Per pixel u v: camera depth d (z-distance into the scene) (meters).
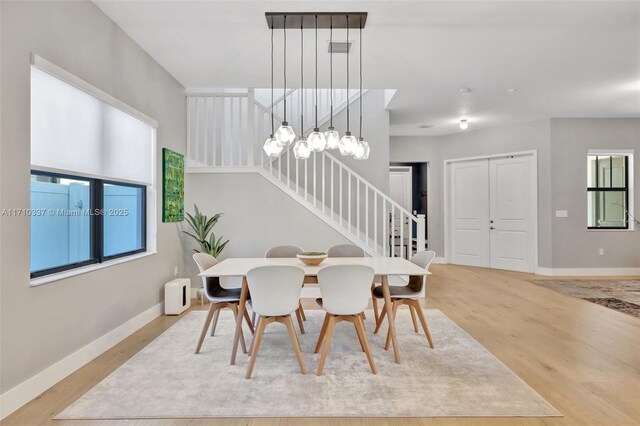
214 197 4.85
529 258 6.36
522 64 3.88
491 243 6.80
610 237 6.17
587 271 6.14
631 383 2.40
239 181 4.86
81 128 2.70
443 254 7.41
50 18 2.37
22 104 2.15
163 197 4.02
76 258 2.78
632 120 6.15
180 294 3.99
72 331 2.57
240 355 2.88
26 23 2.17
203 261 3.10
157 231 3.92
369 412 2.05
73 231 2.75
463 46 3.46
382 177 5.69
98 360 2.77
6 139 2.04
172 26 3.15
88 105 2.78
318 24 3.03
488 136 6.79
